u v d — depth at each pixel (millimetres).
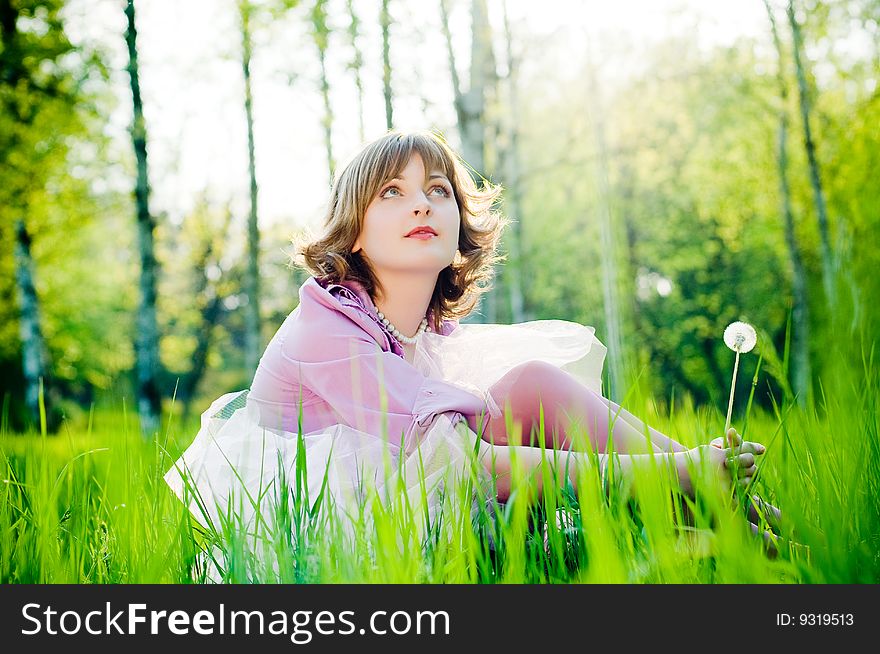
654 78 15367
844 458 1604
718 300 21484
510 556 1397
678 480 1589
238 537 1579
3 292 17422
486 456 1830
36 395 13219
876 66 11570
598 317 8969
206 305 24125
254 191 12336
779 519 1704
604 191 10438
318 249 2215
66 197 12797
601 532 1347
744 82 14695
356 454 1947
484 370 2271
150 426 10078
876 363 1719
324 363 2053
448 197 2197
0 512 1748
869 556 1354
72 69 11055
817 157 12492
